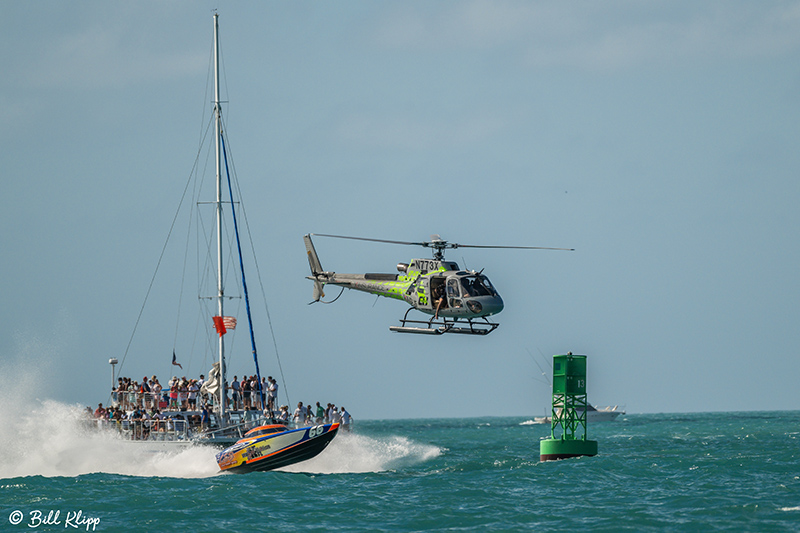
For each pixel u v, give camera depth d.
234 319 141.62
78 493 103.56
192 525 82.44
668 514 83.94
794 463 124.75
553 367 138.62
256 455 120.62
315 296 131.38
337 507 91.06
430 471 128.38
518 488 104.12
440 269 111.94
